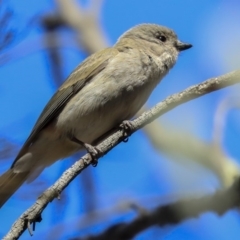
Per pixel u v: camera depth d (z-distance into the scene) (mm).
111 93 10914
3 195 9711
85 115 11031
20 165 10352
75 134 11156
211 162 8547
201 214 7777
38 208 6918
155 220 7984
